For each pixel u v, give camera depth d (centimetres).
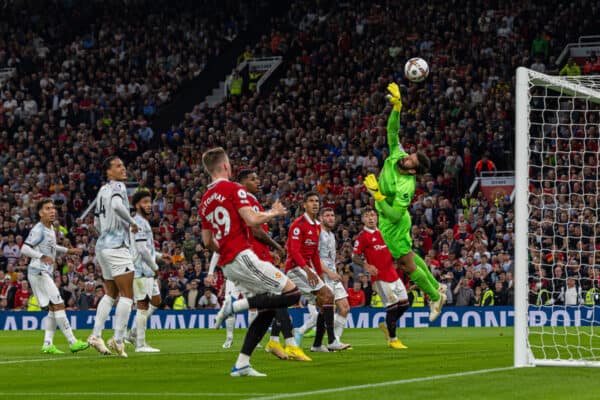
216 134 4322
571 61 3950
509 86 4047
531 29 4309
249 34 5062
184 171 4141
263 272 1189
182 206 3884
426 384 1127
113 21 5294
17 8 5478
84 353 1864
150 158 4212
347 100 4334
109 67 4994
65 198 4062
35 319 3194
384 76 4275
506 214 3475
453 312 3055
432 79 4228
